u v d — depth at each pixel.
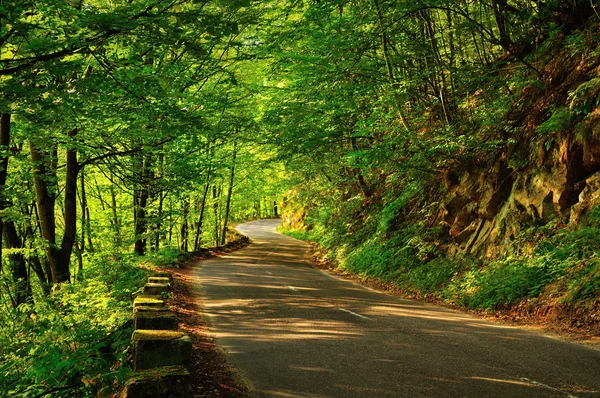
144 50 8.89
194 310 12.65
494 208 15.48
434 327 10.17
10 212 13.30
